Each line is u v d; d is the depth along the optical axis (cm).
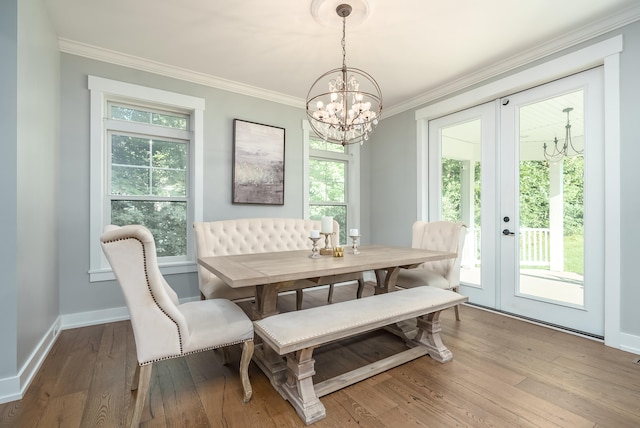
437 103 343
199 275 260
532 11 207
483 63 281
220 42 249
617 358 196
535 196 269
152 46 256
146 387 130
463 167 330
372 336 237
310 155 402
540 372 179
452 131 342
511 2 198
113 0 199
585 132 236
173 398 154
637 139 204
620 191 212
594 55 223
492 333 239
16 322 154
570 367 185
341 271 173
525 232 276
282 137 364
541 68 254
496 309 296
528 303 272
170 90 296
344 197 439
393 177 406
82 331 243
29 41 175
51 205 221
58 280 243
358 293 309
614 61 213
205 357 201
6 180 154
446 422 135
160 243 303
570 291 246
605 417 138
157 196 300
